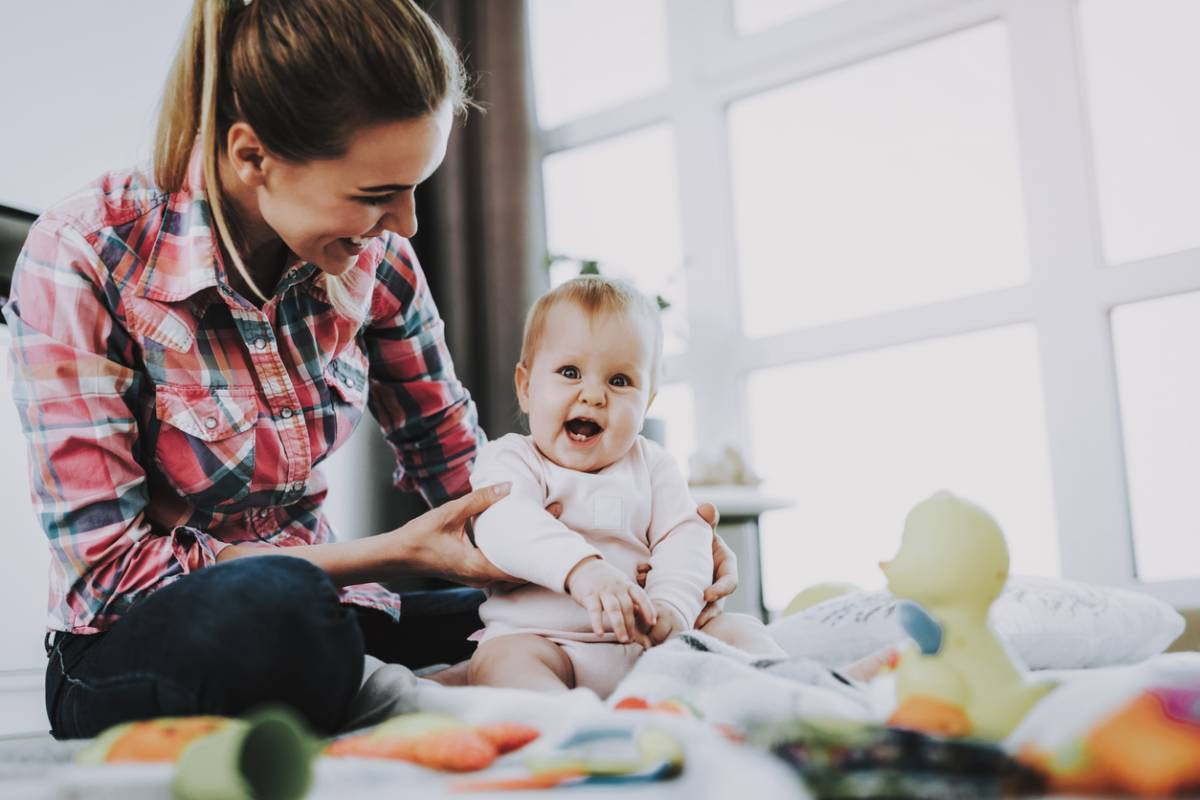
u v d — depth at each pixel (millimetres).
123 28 1975
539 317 1138
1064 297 2107
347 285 1168
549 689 864
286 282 1080
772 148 2578
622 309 1106
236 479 1071
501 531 983
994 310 2186
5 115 1752
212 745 519
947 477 2270
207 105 935
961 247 2295
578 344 1085
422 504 2432
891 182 2396
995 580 639
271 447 1096
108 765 589
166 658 755
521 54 2664
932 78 2346
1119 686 488
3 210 1669
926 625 623
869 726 536
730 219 2602
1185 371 2023
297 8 888
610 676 985
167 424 1036
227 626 738
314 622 748
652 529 1104
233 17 951
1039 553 2150
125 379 1002
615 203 2799
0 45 1755
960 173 2301
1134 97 2109
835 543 2404
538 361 1114
